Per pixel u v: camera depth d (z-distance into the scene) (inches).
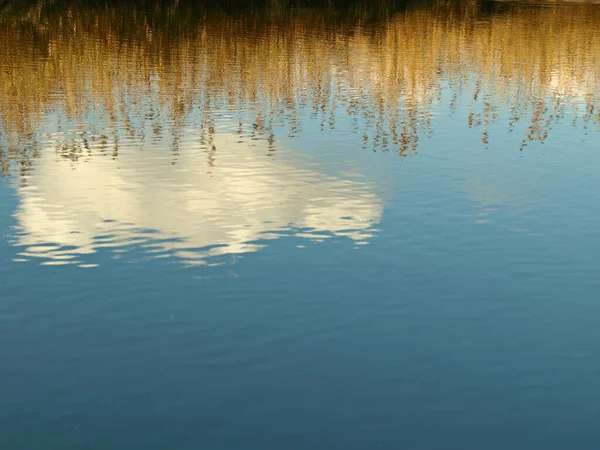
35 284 304.5
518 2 1470.2
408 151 502.9
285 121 580.7
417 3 1402.6
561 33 1098.1
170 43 919.7
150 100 639.1
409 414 225.3
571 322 280.4
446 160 483.2
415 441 213.6
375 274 315.9
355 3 1369.3
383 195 412.2
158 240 346.6
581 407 229.6
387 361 252.5
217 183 427.2
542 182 440.5
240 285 304.8
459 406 229.3
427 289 303.9
